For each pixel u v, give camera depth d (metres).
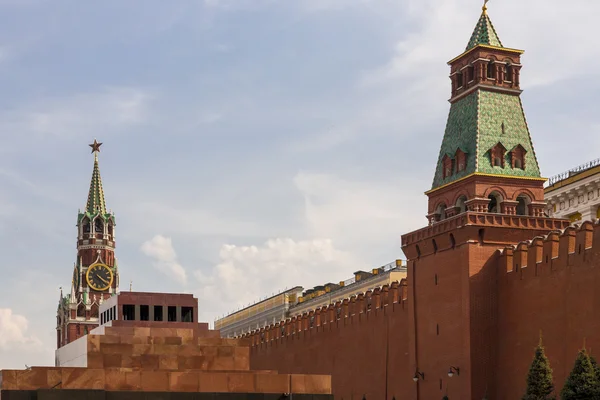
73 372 71.94
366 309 94.19
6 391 69.81
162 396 72.75
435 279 81.50
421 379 82.44
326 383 77.12
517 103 82.56
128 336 86.00
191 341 88.06
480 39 82.94
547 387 64.38
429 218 84.62
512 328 75.31
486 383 76.25
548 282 71.88
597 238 67.38
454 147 82.62
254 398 75.38
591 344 66.94
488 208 80.19
